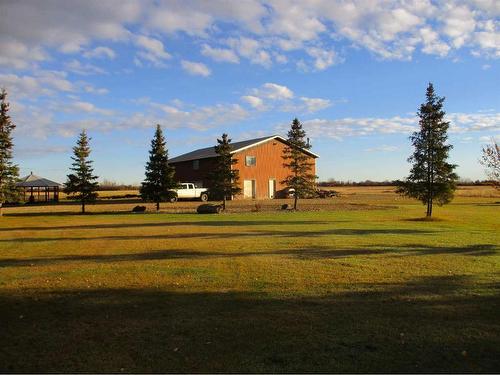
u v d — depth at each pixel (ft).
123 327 20.24
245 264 34.78
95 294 25.84
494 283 28.27
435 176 85.71
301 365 16.16
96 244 47.37
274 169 173.58
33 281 29.14
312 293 25.84
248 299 24.66
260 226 67.56
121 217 91.81
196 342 18.38
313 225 68.90
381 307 23.02
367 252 40.78
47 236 55.93
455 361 16.49
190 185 154.81
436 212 104.42
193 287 27.37
